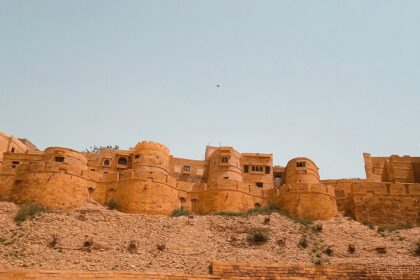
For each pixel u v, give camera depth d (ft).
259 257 137.08
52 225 144.87
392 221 177.27
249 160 233.14
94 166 221.46
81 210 158.71
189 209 184.24
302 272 124.16
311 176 213.46
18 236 137.80
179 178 231.30
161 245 140.46
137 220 157.28
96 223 151.43
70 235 140.77
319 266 125.59
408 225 175.42
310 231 161.38
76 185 171.12
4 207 155.63
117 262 127.85
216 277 120.06
